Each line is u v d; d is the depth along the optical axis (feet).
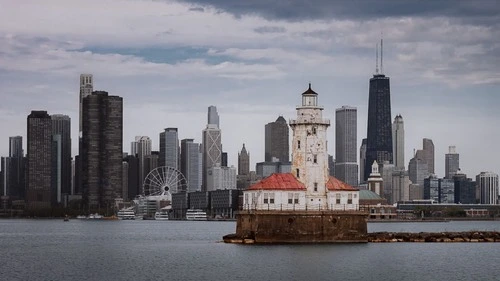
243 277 495.41
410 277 502.79
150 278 502.79
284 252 616.80
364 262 569.64
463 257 641.40
